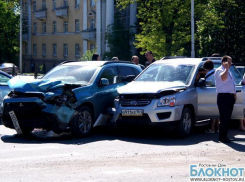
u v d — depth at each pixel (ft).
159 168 23.97
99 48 178.40
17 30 211.61
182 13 110.22
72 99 33.99
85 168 23.86
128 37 170.60
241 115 36.99
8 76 47.37
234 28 111.45
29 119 33.37
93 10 184.65
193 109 35.42
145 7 118.62
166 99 33.22
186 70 36.81
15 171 23.07
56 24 204.23
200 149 29.94
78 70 38.37
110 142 32.81
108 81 36.37
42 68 199.72
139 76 38.47
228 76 32.35
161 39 111.96
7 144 31.81
